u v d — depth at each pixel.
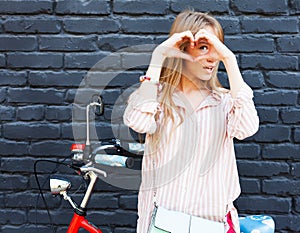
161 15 2.62
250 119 1.79
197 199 1.78
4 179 2.69
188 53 1.82
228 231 1.81
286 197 2.67
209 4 2.61
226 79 2.63
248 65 2.63
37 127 2.68
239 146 2.67
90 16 2.64
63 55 2.65
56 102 2.67
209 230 1.72
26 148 2.68
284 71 2.63
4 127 2.68
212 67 1.81
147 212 1.80
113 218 2.70
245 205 2.68
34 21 2.65
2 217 2.70
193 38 1.77
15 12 2.64
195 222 1.72
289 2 2.61
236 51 2.63
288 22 2.61
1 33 2.65
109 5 2.63
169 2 2.62
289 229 2.68
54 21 2.64
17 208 2.70
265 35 2.62
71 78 2.66
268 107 2.65
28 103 2.67
